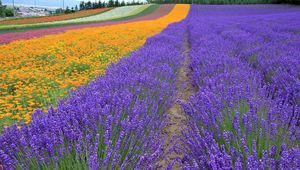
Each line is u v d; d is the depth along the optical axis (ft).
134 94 10.69
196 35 40.22
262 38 32.83
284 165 5.78
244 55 22.29
